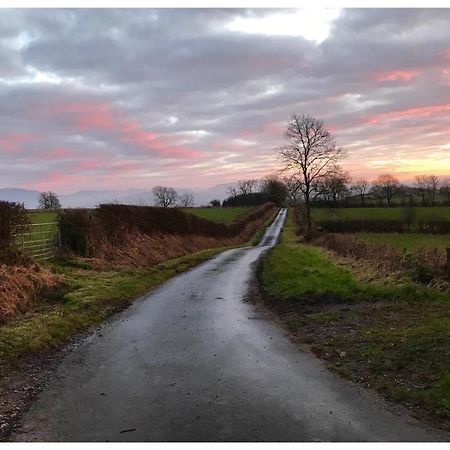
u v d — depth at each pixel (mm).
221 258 31641
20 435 6270
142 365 9102
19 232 16422
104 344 10633
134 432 6301
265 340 10711
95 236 23125
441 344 8875
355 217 62906
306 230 55438
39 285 14492
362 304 13203
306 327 11609
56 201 77500
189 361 9297
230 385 7953
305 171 60625
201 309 14227
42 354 9836
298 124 60219
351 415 6719
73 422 6641
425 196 96938
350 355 9242
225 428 6371
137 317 13297
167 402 7273
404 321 11062
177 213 38438
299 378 8242
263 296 15906
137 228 29391
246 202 156375
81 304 13633
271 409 6953
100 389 7887
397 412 6789
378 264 18172
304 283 15680
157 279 20422
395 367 8305
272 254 28812
